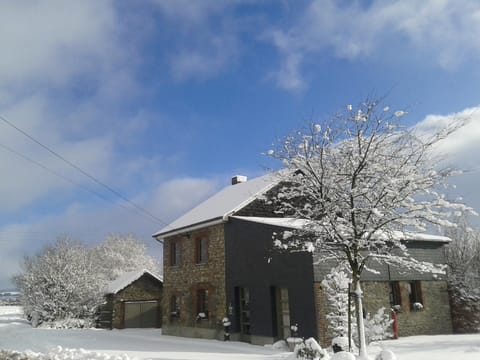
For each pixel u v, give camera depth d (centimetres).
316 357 1187
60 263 3941
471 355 1208
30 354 1681
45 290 3844
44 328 3578
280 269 1906
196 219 2550
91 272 4050
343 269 1630
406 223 1195
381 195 1192
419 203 1196
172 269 2753
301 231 1364
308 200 1350
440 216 1228
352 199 1205
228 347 1919
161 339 2395
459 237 2575
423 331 1983
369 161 1230
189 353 1689
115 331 3134
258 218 2206
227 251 2294
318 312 1695
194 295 2516
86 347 1994
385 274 1936
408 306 1983
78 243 4316
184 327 2570
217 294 2331
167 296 2777
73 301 3834
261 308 2005
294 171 1376
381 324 1616
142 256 5984
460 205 1177
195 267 2534
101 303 3688
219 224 2375
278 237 1923
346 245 1212
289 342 1748
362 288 1869
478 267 2405
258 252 2058
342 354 1056
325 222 1230
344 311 1542
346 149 1264
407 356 1266
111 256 5638
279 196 1389
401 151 1247
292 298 1822
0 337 2580
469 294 2114
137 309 3484
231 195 2728
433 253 2112
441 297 2083
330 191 1251
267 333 1950
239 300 2216
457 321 2089
